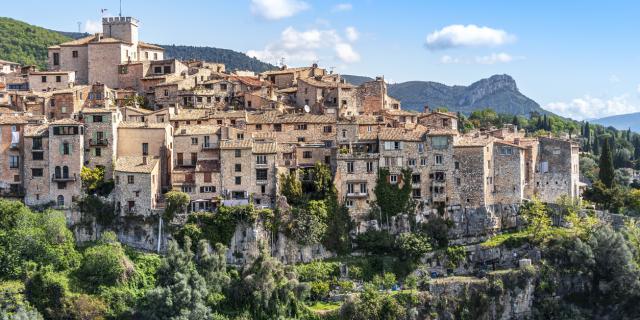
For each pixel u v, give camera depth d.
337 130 184.75
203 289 149.00
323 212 172.62
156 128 178.12
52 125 170.88
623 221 190.88
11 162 172.25
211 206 172.38
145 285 154.50
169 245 154.50
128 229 166.38
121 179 167.62
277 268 156.75
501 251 175.75
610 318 169.88
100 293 149.50
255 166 174.25
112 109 176.75
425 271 170.62
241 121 193.00
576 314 166.50
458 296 162.50
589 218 181.25
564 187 196.25
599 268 172.25
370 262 171.50
